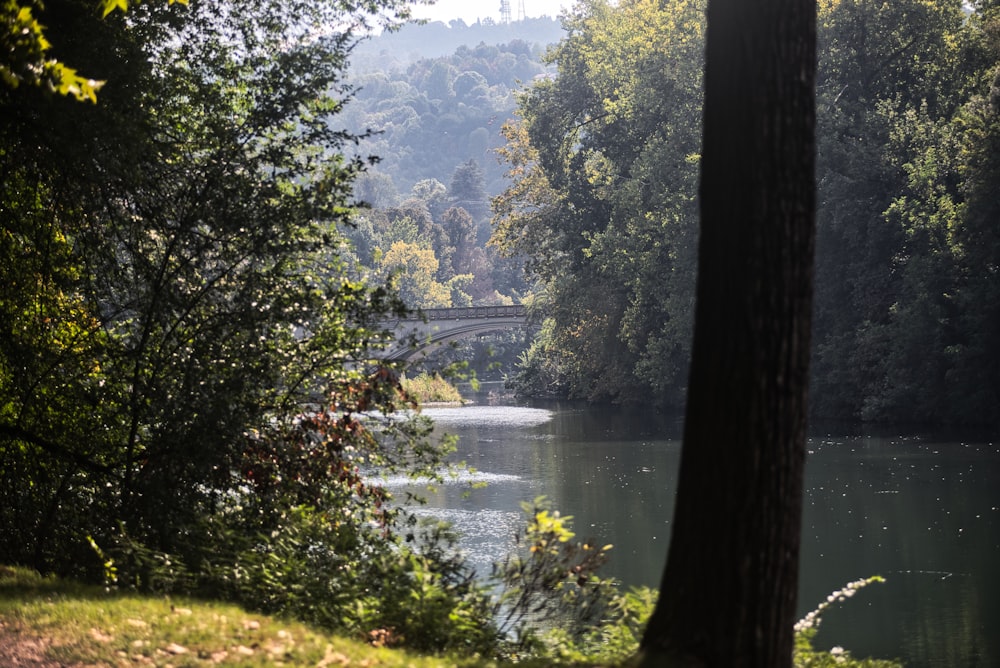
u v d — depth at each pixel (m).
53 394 13.45
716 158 6.44
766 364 6.25
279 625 8.44
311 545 12.52
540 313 73.19
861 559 21.48
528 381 88.19
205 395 12.62
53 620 8.28
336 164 13.90
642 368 63.44
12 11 8.79
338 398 13.59
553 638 9.98
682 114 55.12
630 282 59.47
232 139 13.44
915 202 46.41
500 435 50.47
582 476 34.03
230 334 13.05
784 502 6.27
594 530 24.86
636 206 56.88
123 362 13.20
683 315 54.81
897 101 51.12
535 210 72.88
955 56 53.72
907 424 46.97
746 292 6.28
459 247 181.88
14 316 13.49
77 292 13.62
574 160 65.44
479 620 9.52
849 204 48.94
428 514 26.42
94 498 13.41
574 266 66.38
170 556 11.08
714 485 6.29
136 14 13.54
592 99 64.44
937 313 45.62
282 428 13.50
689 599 6.34
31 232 13.39
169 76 13.57
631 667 6.26
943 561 21.00
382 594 9.97
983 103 45.22
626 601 10.12
